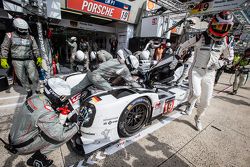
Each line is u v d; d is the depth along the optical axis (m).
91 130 1.71
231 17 1.92
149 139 2.15
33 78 3.48
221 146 2.11
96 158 1.74
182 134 2.34
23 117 1.26
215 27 1.96
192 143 2.13
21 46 3.12
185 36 8.47
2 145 1.90
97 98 1.83
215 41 2.09
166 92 2.92
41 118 1.20
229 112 3.33
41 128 1.21
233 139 2.30
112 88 2.19
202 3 4.92
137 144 2.03
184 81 4.18
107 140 1.87
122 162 1.70
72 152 1.82
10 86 4.15
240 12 7.26
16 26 2.93
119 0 7.74
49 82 1.31
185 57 3.39
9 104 3.06
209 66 2.21
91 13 7.15
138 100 2.01
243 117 3.12
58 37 8.99
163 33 8.34
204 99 2.32
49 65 4.86
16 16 4.16
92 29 8.65
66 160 1.69
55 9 4.52
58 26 7.94
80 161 1.68
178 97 2.94
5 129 2.23
